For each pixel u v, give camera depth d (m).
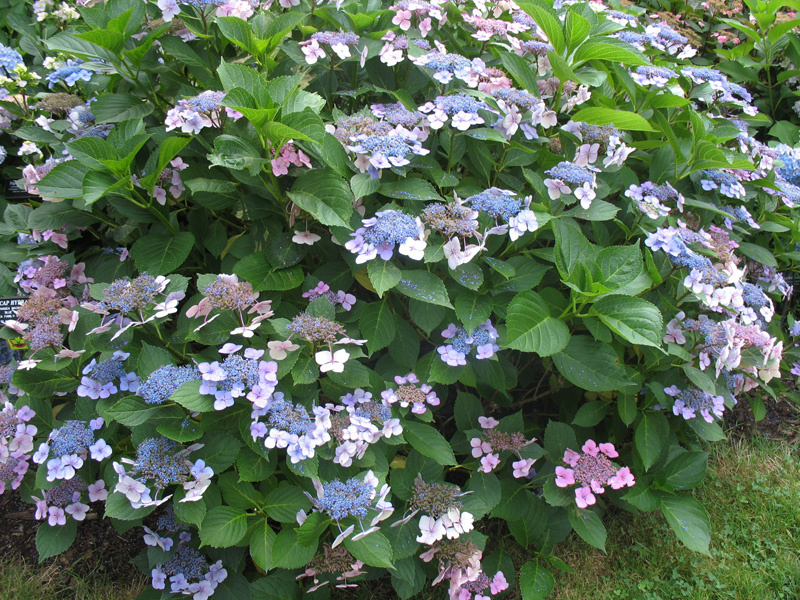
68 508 0.95
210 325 0.96
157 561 0.94
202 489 0.86
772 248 1.48
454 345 1.00
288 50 1.11
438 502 0.94
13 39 1.65
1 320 1.13
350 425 0.90
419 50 1.14
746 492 1.25
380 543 0.86
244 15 1.10
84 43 1.08
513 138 1.15
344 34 1.12
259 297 1.04
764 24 1.84
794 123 1.90
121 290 0.91
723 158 1.12
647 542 1.17
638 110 1.31
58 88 1.40
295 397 0.96
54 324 0.96
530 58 1.27
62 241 1.21
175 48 1.08
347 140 0.99
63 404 1.10
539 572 1.02
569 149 1.17
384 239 0.93
